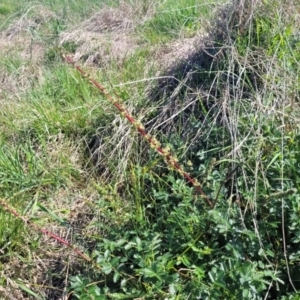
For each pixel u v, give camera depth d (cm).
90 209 239
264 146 210
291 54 247
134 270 184
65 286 206
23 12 518
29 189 250
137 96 280
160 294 175
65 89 317
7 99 336
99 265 187
